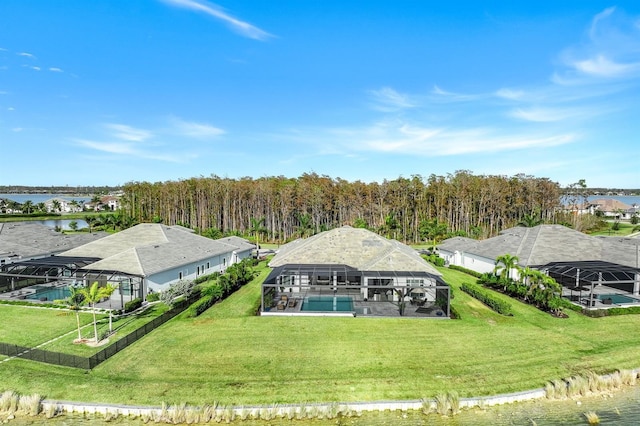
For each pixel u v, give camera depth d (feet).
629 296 106.11
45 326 81.20
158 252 122.21
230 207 298.56
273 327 81.30
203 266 140.26
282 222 293.43
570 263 112.78
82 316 88.69
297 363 63.82
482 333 77.41
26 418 51.29
